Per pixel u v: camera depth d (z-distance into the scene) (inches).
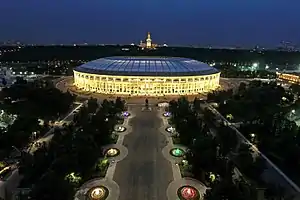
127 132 6028.5
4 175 4205.2
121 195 3818.9
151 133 5979.3
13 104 6648.6
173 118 6535.4
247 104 6791.3
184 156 4815.5
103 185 4035.4
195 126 5615.2
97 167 4409.5
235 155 4899.1
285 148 4879.4
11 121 6181.1
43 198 3262.8
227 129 5221.5
